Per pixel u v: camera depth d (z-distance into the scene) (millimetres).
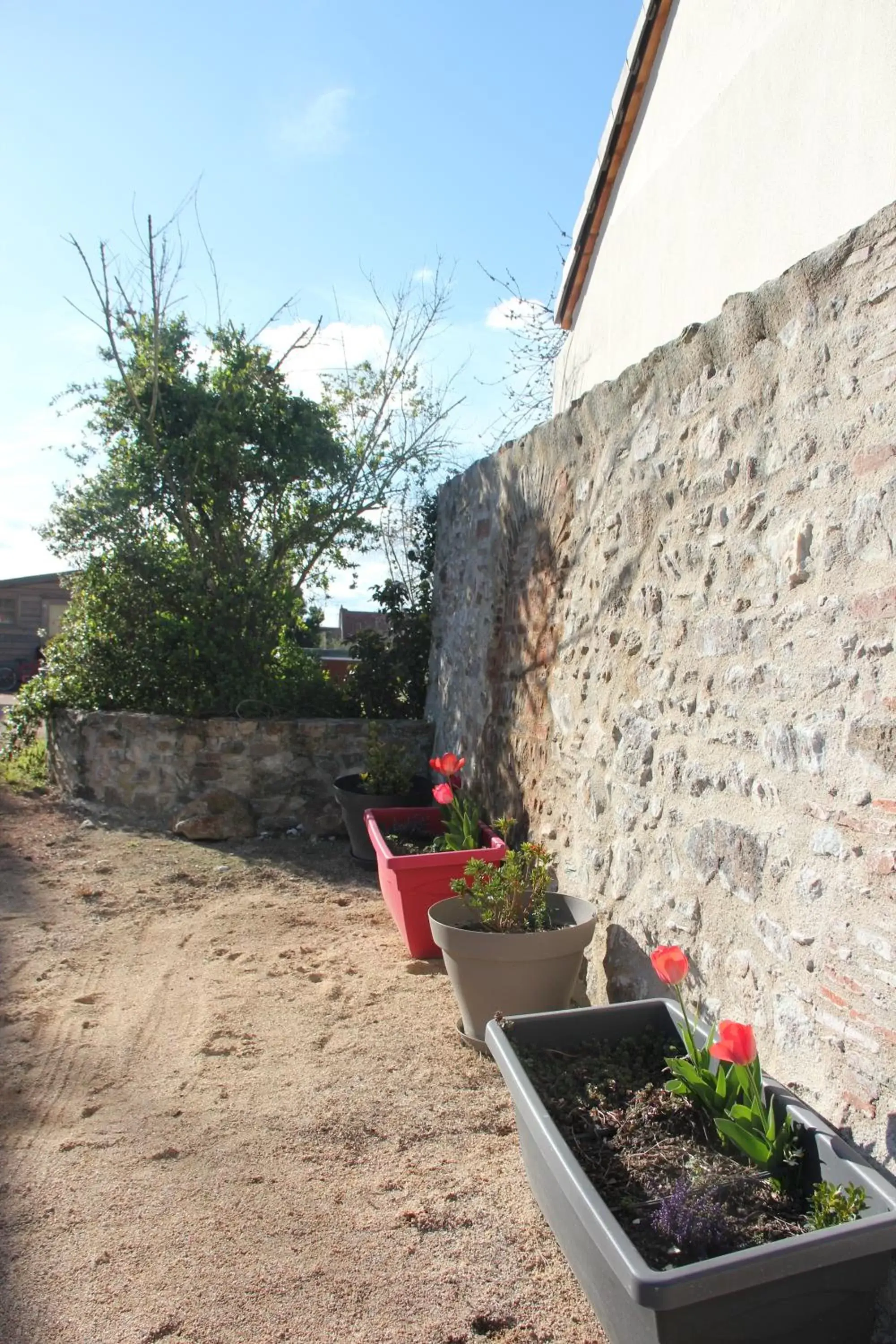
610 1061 2600
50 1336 2021
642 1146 2234
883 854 2080
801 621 2453
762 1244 1817
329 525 7762
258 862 5965
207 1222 2410
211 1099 3037
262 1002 3832
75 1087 3113
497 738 5238
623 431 3725
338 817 6746
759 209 4160
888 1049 2021
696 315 4816
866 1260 1764
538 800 4488
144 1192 2531
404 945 4512
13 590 19266
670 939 3039
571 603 4215
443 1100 3041
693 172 4914
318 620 8492
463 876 4176
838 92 3549
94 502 7242
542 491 4781
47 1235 2348
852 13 3457
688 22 5039
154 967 4219
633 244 5871
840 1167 1928
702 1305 1679
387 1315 2100
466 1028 3457
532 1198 2525
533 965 3240
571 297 7363
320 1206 2486
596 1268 1929
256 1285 2184
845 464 2330
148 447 7258
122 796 6898
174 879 5555
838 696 2277
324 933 4688
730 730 2768
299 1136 2818
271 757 6738
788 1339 1768
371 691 7520
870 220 2291
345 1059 3330
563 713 4219
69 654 7527
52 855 5926
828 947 2246
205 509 7551
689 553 3096
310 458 7523
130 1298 2137
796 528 2510
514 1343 2031
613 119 5922
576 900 3582
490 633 5523
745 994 2607
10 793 7254
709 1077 2299
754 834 2602
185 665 7137
